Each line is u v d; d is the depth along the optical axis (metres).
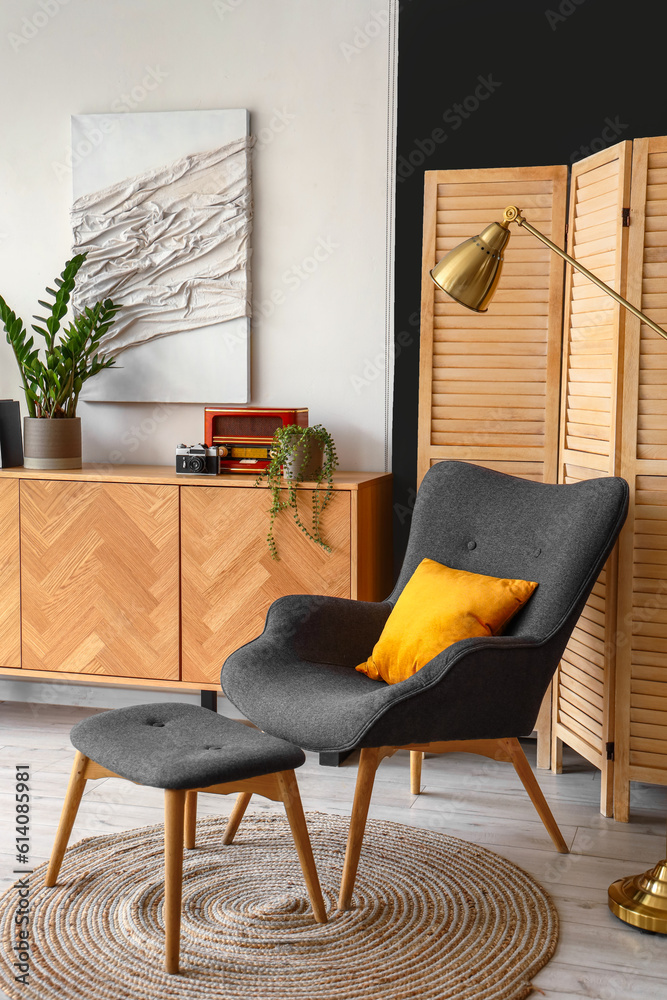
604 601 2.67
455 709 2.14
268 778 2.05
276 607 2.58
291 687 2.33
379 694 2.11
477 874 2.31
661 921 2.04
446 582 2.49
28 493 3.20
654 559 2.58
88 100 3.56
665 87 2.89
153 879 2.27
